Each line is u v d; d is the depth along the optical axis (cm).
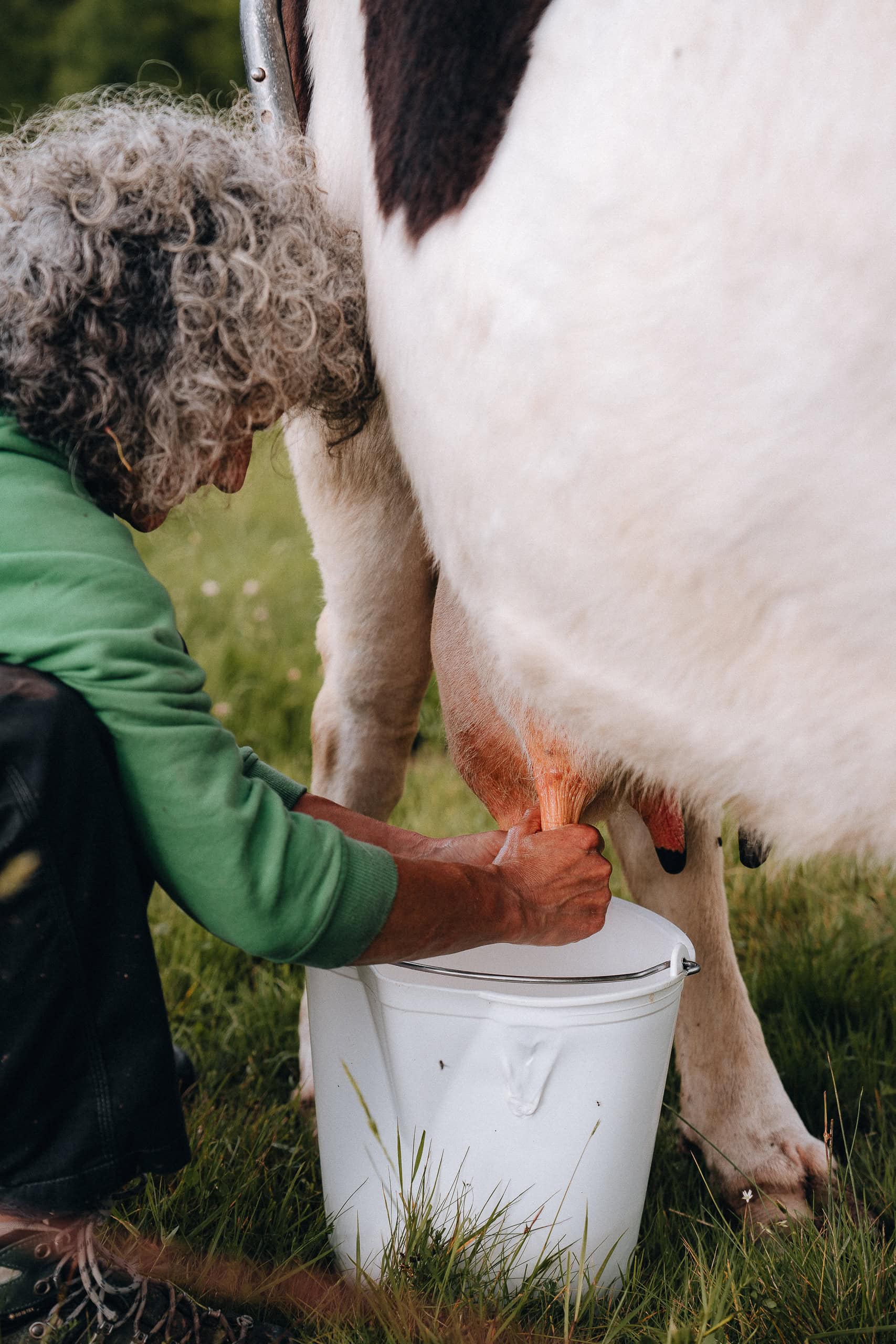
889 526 102
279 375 122
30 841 107
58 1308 124
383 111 130
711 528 107
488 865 142
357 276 135
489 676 146
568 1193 142
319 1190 170
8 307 112
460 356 118
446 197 118
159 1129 118
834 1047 207
